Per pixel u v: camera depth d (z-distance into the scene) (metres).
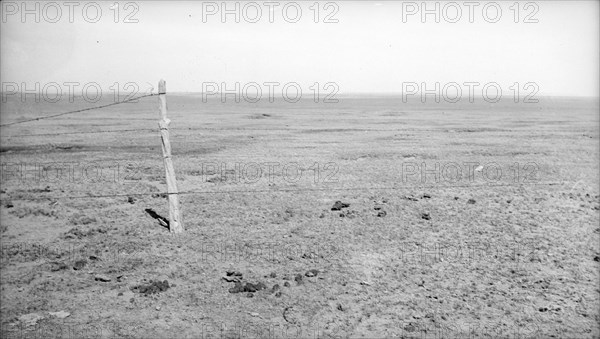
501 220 9.36
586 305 6.27
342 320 5.83
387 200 10.49
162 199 10.41
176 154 15.27
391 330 5.62
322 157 15.04
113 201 10.21
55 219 9.11
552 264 7.47
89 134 18.86
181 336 5.45
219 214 9.48
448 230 8.80
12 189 10.89
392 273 7.07
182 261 7.38
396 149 16.59
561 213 9.84
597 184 12.09
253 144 17.36
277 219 9.27
